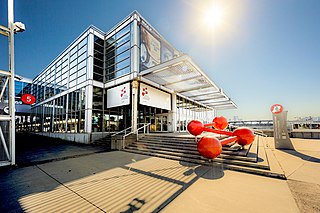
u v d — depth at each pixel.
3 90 6.84
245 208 3.13
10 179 5.09
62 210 3.23
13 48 7.18
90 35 15.70
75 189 4.25
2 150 6.59
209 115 28.28
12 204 3.48
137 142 11.17
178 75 12.48
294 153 7.83
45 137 20.66
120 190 4.13
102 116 15.62
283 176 4.71
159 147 9.51
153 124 18.50
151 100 14.78
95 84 15.48
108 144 12.83
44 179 5.07
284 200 3.41
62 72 20.00
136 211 3.12
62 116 18.92
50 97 22.61
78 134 15.30
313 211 2.99
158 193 3.91
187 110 21.03
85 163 7.07
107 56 16.72
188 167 6.14
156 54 16.62
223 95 18.25
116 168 6.23
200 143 6.40
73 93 17.30
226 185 4.30
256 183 4.40
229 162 6.17
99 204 3.43
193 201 3.46
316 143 10.89
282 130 9.05
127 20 15.07
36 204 3.47
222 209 3.12
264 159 6.29
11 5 7.23
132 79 13.64
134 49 13.97
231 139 7.10
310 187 4.06
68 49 18.97
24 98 16.89
